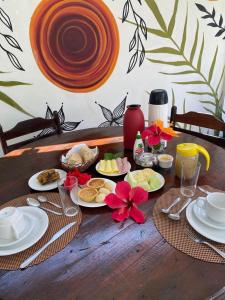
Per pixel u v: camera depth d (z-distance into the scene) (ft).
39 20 5.49
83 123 7.02
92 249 2.21
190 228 2.39
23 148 4.53
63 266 2.05
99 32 6.26
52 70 6.01
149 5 6.67
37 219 2.55
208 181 3.16
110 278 1.93
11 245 2.22
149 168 3.47
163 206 2.73
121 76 7.04
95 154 3.80
